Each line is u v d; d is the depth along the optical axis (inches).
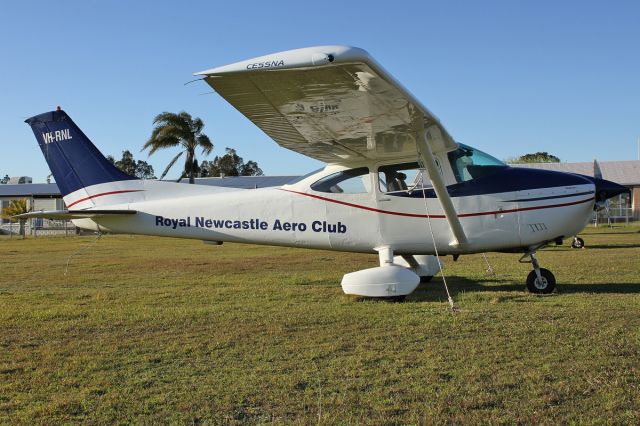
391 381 140.6
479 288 304.2
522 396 127.5
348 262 490.9
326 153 282.2
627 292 275.0
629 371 141.9
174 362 163.5
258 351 173.0
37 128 348.8
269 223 308.7
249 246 754.8
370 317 219.9
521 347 167.8
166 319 224.8
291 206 305.7
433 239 286.2
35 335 199.8
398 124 235.5
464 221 281.0
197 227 320.2
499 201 279.4
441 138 262.1
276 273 408.5
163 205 326.6
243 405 126.8
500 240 280.7
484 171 284.4
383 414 119.2
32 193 1592.0
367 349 171.6
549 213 278.1
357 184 295.7
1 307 259.1
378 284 261.1
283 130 242.5
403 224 289.6
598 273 360.2
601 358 154.0
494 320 205.9
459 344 173.5
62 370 156.2
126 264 494.9
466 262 452.8
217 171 2383.1
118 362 163.8
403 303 253.1
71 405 127.9
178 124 1175.0
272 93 194.2
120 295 298.0
